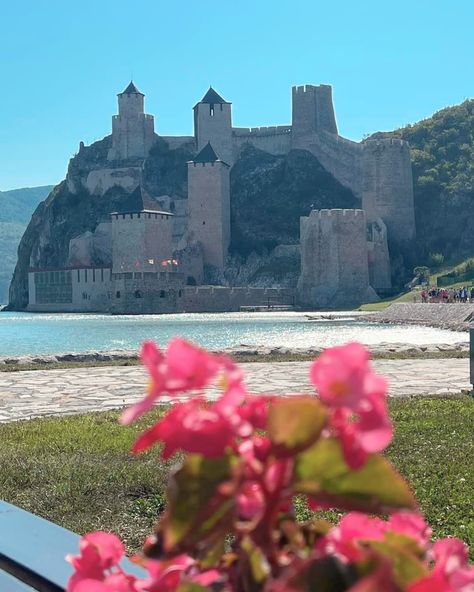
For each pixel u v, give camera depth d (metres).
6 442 11.56
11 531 4.14
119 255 122.00
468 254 131.38
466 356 27.75
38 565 3.57
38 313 125.12
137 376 22.44
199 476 1.57
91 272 125.62
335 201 149.50
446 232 136.38
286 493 1.56
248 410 1.64
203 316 93.75
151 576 1.81
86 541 1.93
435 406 14.70
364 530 1.69
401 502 1.52
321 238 112.56
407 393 17.55
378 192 128.88
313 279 113.56
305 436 1.49
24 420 14.23
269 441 1.54
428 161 145.75
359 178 149.88
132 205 122.38
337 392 1.45
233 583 1.68
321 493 1.55
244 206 152.25
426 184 139.50
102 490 8.52
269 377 21.20
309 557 1.53
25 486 8.87
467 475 8.80
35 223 174.62
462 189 137.62
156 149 163.62
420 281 117.31
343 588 1.42
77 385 20.30
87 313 118.50
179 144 163.50
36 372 23.92
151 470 9.20
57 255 162.88
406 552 1.57
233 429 1.58
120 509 7.95
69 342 51.00
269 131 158.25
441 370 22.97
